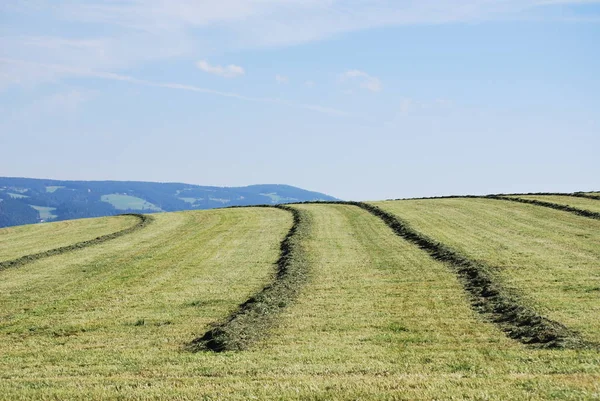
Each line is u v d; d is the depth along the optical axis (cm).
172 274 2983
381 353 1616
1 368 1619
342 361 1546
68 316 2242
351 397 1187
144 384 1377
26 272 3225
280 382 1338
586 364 1403
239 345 1753
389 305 2192
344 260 3141
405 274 2731
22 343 1912
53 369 1583
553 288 2309
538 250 3141
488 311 2047
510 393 1166
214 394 1247
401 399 1161
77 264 3400
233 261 3278
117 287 2728
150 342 1861
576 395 1137
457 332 1819
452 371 1411
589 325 1802
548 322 1816
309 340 1789
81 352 1767
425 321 1959
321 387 1273
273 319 2048
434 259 3059
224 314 2172
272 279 2752
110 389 1337
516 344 1669
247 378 1398
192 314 2194
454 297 2275
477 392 1180
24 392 1320
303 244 3691
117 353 1739
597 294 2194
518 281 2442
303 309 2173
